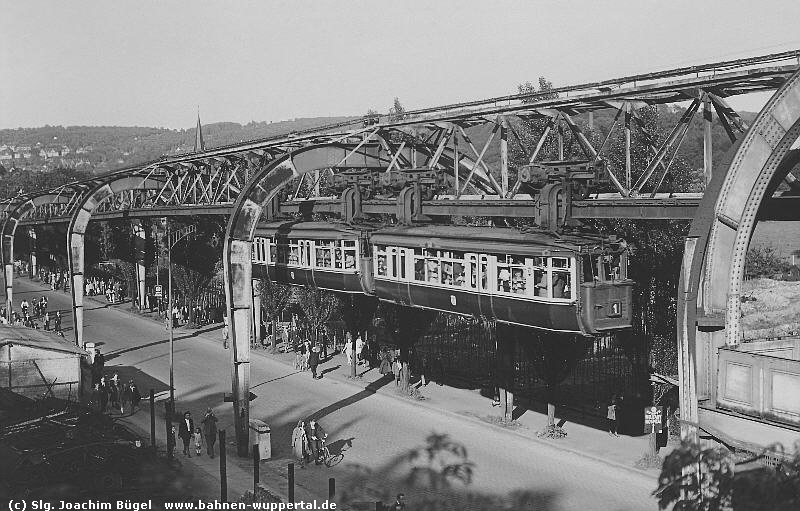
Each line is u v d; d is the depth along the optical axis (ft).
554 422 106.73
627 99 83.05
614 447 99.14
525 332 105.81
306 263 135.85
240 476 93.40
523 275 90.38
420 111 112.16
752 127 60.03
